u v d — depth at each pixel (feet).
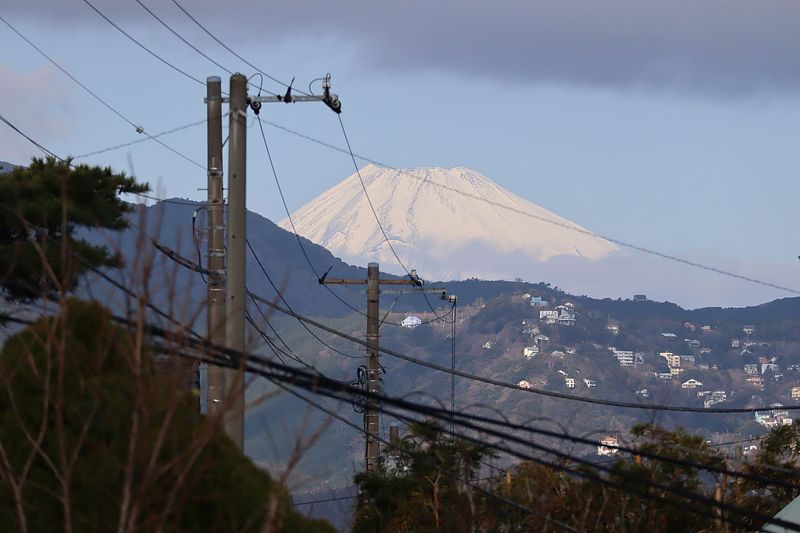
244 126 174.91
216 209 187.11
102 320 87.04
